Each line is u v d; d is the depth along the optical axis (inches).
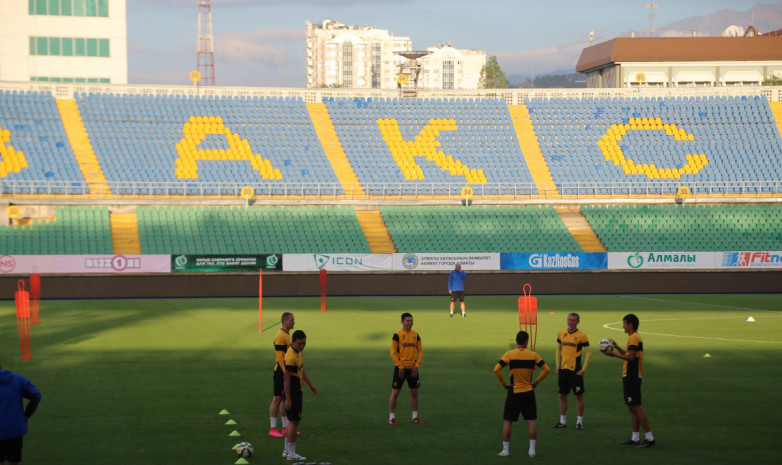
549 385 883.4
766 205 2378.2
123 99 2508.6
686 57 3705.7
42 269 1840.6
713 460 602.2
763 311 1605.6
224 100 2593.5
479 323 1392.7
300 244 2102.6
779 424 712.4
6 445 503.8
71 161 2261.3
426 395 824.3
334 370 958.4
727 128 2659.9
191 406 768.3
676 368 979.3
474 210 2299.5
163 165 2321.6
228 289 1939.0
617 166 2513.5
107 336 1210.6
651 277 2082.9
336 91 2684.5
